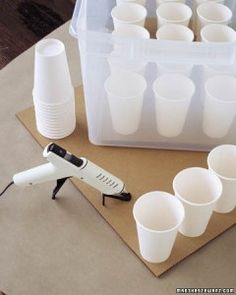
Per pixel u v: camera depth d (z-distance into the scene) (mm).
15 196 735
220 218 712
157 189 750
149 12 975
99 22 851
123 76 739
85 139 833
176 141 821
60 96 771
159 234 582
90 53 690
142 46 675
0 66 1551
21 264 650
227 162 715
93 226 698
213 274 645
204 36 840
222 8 906
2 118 857
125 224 695
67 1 1818
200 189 681
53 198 731
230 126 792
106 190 699
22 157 796
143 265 651
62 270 644
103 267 647
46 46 749
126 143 824
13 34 1675
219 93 757
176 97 753
